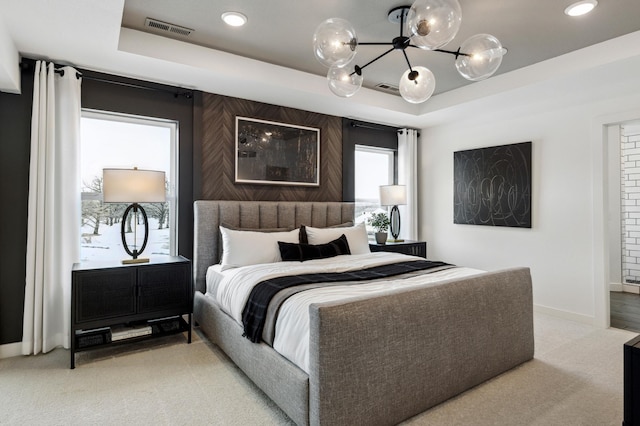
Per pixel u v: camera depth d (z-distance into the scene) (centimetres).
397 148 527
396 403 191
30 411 205
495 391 228
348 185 470
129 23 271
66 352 288
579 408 208
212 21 269
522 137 418
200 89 360
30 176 280
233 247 326
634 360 169
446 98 423
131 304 283
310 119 438
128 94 330
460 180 480
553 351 292
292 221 406
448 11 171
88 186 330
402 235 521
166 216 366
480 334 233
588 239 366
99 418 198
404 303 197
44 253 286
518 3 241
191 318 338
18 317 287
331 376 169
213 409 207
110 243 341
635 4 241
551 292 394
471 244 471
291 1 243
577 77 323
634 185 538
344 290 224
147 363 269
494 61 215
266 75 342
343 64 209
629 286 520
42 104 284
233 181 383
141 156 353
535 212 407
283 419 198
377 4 245
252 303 238
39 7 210
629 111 336
